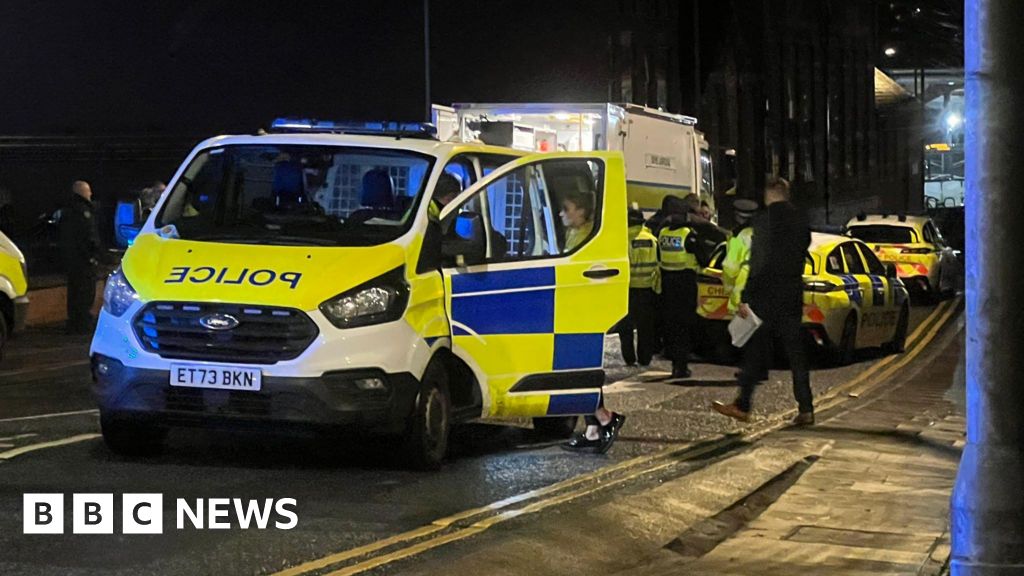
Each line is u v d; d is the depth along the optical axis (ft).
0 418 33.27
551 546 21.63
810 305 49.26
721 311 50.29
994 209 15.11
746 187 158.61
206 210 28.66
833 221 188.34
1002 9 14.96
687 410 37.99
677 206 47.47
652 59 137.18
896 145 219.41
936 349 59.41
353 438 29.12
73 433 30.68
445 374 27.45
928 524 24.11
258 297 25.20
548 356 28.96
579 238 29.50
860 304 51.83
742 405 34.01
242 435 30.83
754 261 34.06
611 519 23.76
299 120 33.01
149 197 57.21
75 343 55.06
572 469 28.37
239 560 20.01
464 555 20.62
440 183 28.35
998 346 15.26
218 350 25.31
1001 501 15.28
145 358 25.48
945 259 85.76
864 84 203.00
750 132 161.38
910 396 43.19
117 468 26.43
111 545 20.61
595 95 125.90
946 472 29.25
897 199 219.20
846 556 21.56
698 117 133.49
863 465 29.91
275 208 28.30
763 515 24.91
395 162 28.53
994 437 15.39
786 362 50.96
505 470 27.94
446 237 27.63
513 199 29.71
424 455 26.89
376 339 25.50
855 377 48.44
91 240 58.75
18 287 41.88
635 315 47.29
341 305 25.38
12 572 18.88
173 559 19.92
